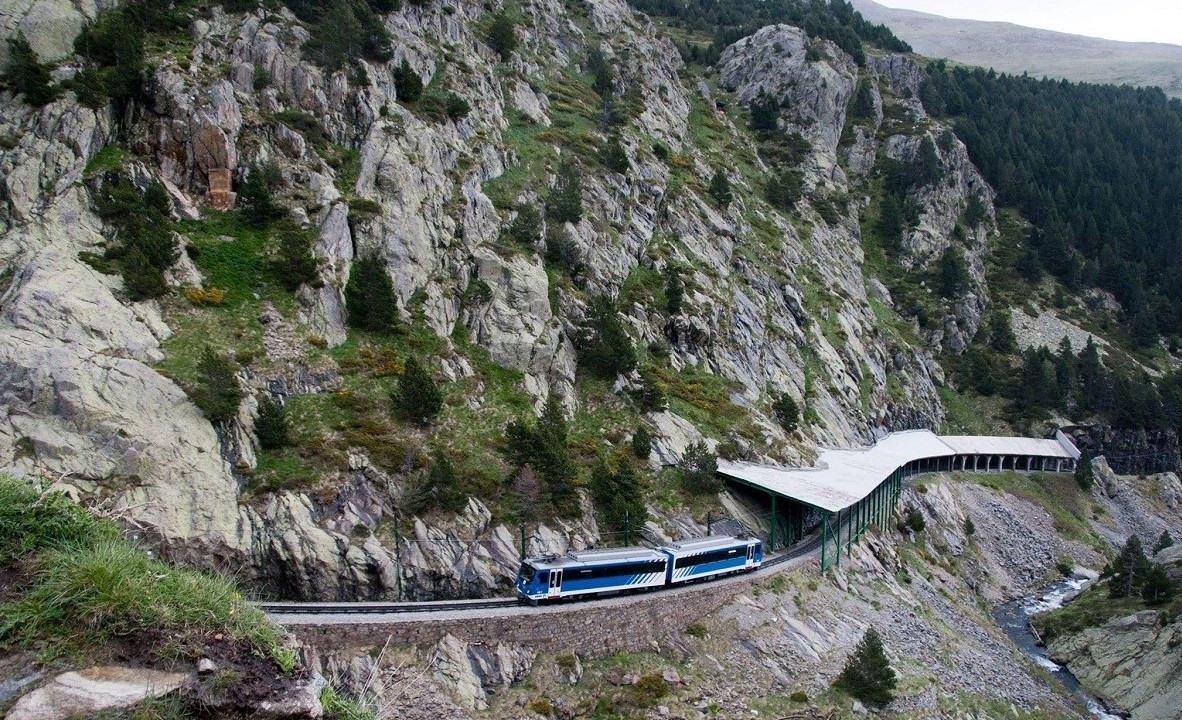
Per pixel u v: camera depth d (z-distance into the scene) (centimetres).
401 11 10150
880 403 12075
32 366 4975
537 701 4566
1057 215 18488
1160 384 14775
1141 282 17562
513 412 6881
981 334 15338
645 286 9681
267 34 8156
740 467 7644
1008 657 7200
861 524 7956
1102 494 12494
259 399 5728
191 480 4981
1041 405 14012
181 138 7019
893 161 18175
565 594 5166
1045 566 10131
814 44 19700
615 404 7744
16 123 6312
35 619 981
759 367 10031
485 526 5662
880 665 5259
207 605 1123
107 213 6269
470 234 8181
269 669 1097
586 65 14162
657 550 5731
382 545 5216
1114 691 6838
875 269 16125
